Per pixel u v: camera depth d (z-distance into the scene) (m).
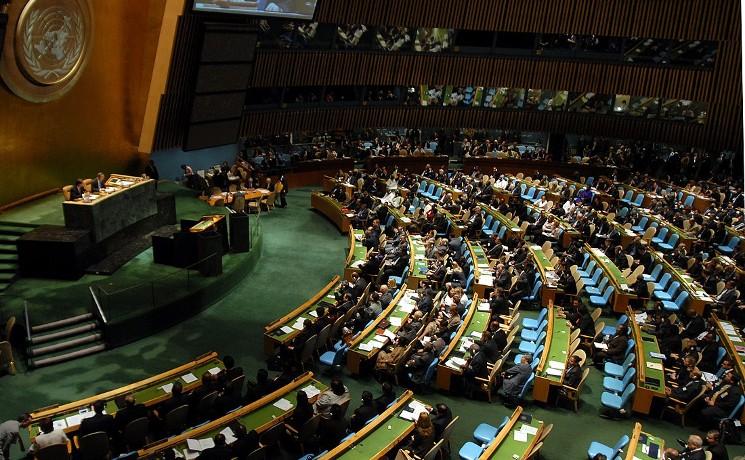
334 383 10.71
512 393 11.98
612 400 11.75
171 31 19.81
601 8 27.27
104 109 19.66
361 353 12.81
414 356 12.41
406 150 29.88
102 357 13.30
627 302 15.95
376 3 26.09
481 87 29.64
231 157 26.45
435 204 23.00
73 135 18.62
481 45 28.81
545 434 9.94
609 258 18.86
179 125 22.27
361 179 25.55
